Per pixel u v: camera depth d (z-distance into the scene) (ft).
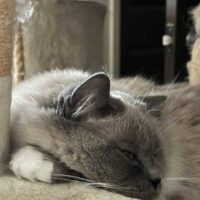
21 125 1.45
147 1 4.64
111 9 4.43
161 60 4.64
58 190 1.29
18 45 2.57
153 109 1.68
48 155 1.39
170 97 1.94
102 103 1.46
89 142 1.39
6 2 1.28
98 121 1.45
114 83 1.91
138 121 1.52
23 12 1.58
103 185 1.37
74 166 1.38
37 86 1.65
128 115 1.51
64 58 2.79
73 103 1.40
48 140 1.39
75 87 1.42
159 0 4.68
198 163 1.76
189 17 3.10
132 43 4.64
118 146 1.43
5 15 1.28
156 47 4.70
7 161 1.38
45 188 1.29
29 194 1.26
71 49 2.82
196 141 1.79
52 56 2.74
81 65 2.90
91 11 2.90
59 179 1.34
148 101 1.72
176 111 1.85
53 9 2.67
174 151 1.66
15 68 2.63
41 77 1.78
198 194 1.73
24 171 1.33
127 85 1.94
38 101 1.51
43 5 2.63
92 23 2.95
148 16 4.67
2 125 1.33
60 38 2.75
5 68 1.30
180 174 1.67
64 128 1.40
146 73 4.63
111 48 4.51
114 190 1.39
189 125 1.83
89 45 2.95
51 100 1.49
